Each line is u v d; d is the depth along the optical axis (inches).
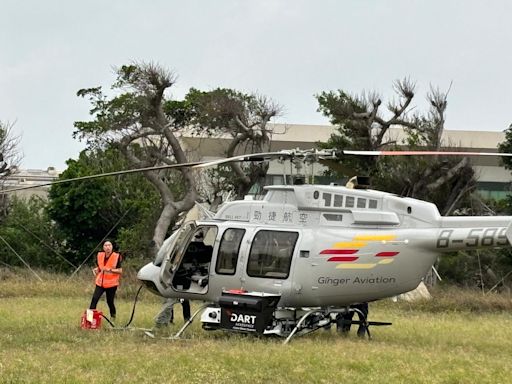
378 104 1520.7
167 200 1430.9
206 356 464.1
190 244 621.3
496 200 1710.1
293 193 597.9
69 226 1614.2
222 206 625.9
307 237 578.2
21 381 389.1
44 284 1104.8
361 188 611.2
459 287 1376.7
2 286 1084.5
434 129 1476.4
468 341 601.0
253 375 410.3
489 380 406.6
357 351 494.0
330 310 601.3
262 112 1467.8
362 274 576.1
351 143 1525.6
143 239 1482.5
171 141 1434.5
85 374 407.8
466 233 571.2
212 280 595.2
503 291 1289.4
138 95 1413.6
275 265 578.2
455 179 1406.3
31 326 625.3
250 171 1428.4
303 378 407.8
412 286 587.8
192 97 1590.8
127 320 700.7
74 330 597.9
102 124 1475.1
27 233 1622.8
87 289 1066.1
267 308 561.3
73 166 1626.5
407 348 530.0
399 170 1408.7
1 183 1827.0
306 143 2196.1
